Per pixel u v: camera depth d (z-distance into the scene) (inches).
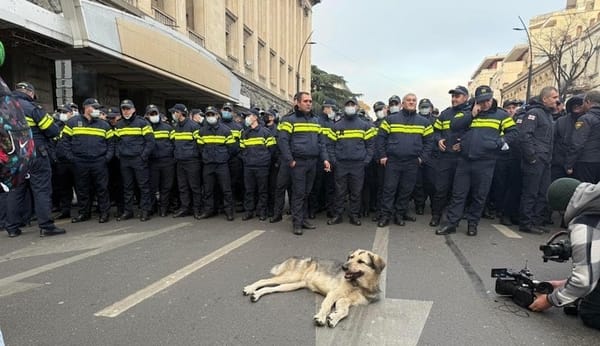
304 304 140.0
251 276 166.7
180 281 160.1
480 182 233.3
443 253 201.8
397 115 261.1
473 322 126.2
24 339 113.7
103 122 276.1
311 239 230.4
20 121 73.2
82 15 360.2
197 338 115.0
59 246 213.8
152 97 650.2
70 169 285.9
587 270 115.4
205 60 634.8
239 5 941.2
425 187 315.3
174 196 333.4
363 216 306.0
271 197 313.3
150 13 550.6
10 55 378.9
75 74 463.5
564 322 126.8
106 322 124.3
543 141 240.5
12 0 297.3
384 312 133.2
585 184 123.8
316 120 248.5
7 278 163.6
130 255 195.8
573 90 1325.0
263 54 1190.9
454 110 250.4
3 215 254.2
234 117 353.4
